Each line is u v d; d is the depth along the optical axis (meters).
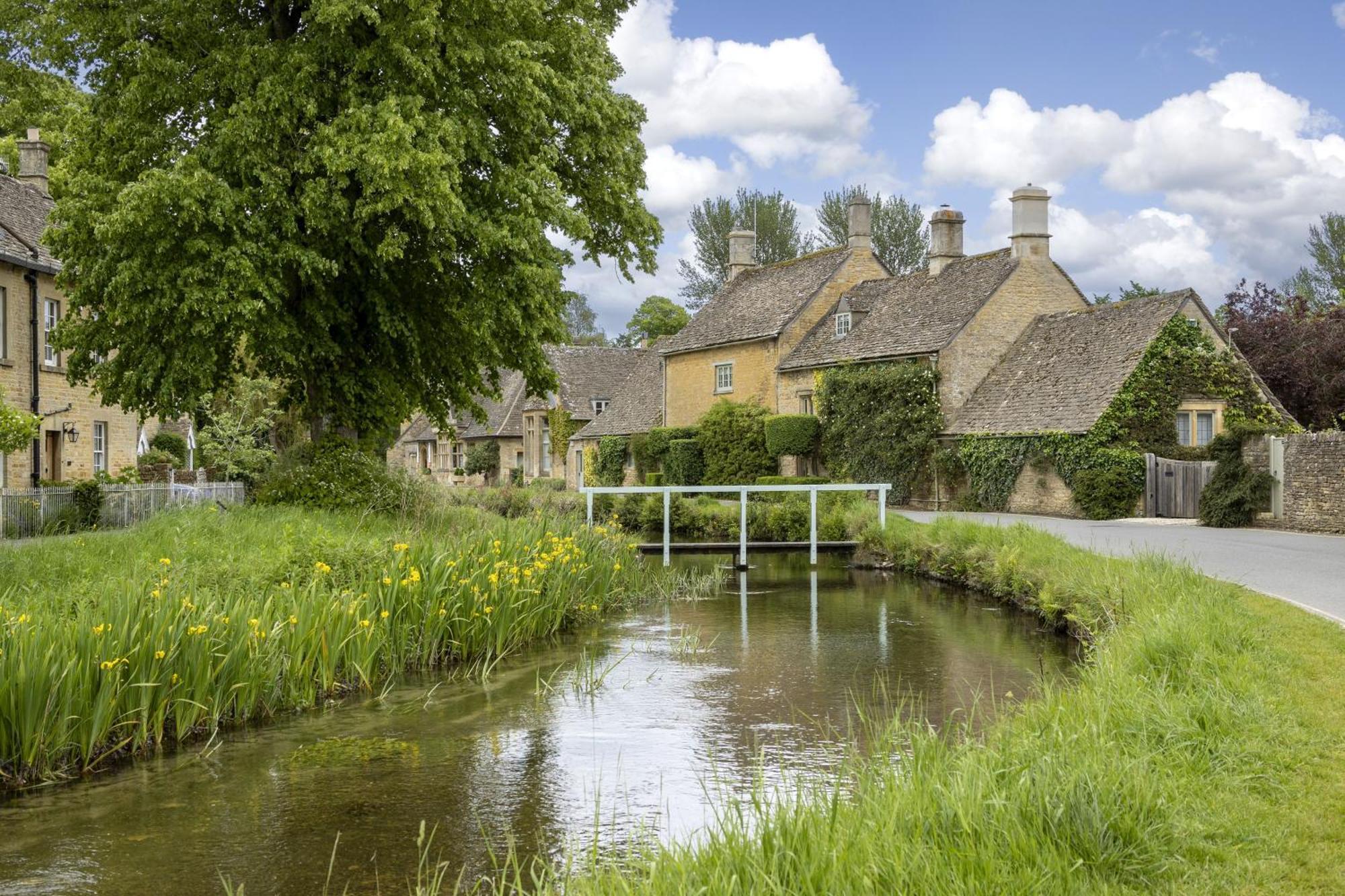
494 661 12.21
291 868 6.18
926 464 35.66
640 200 23.97
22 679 7.75
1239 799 5.45
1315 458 22.81
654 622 15.24
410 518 19.52
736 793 7.19
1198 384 30.44
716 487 22.52
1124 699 7.04
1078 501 29.27
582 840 6.48
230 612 9.80
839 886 4.27
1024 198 36.78
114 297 18.25
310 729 9.23
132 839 6.66
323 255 18.78
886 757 6.76
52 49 19.53
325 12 17.41
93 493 20.83
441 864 6.16
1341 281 66.81
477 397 65.75
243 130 17.45
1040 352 34.78
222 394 33.72
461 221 18.34
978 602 16.86
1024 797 5.11
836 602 17.17
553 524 18.06
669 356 49.69
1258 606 11.15
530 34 21.31
